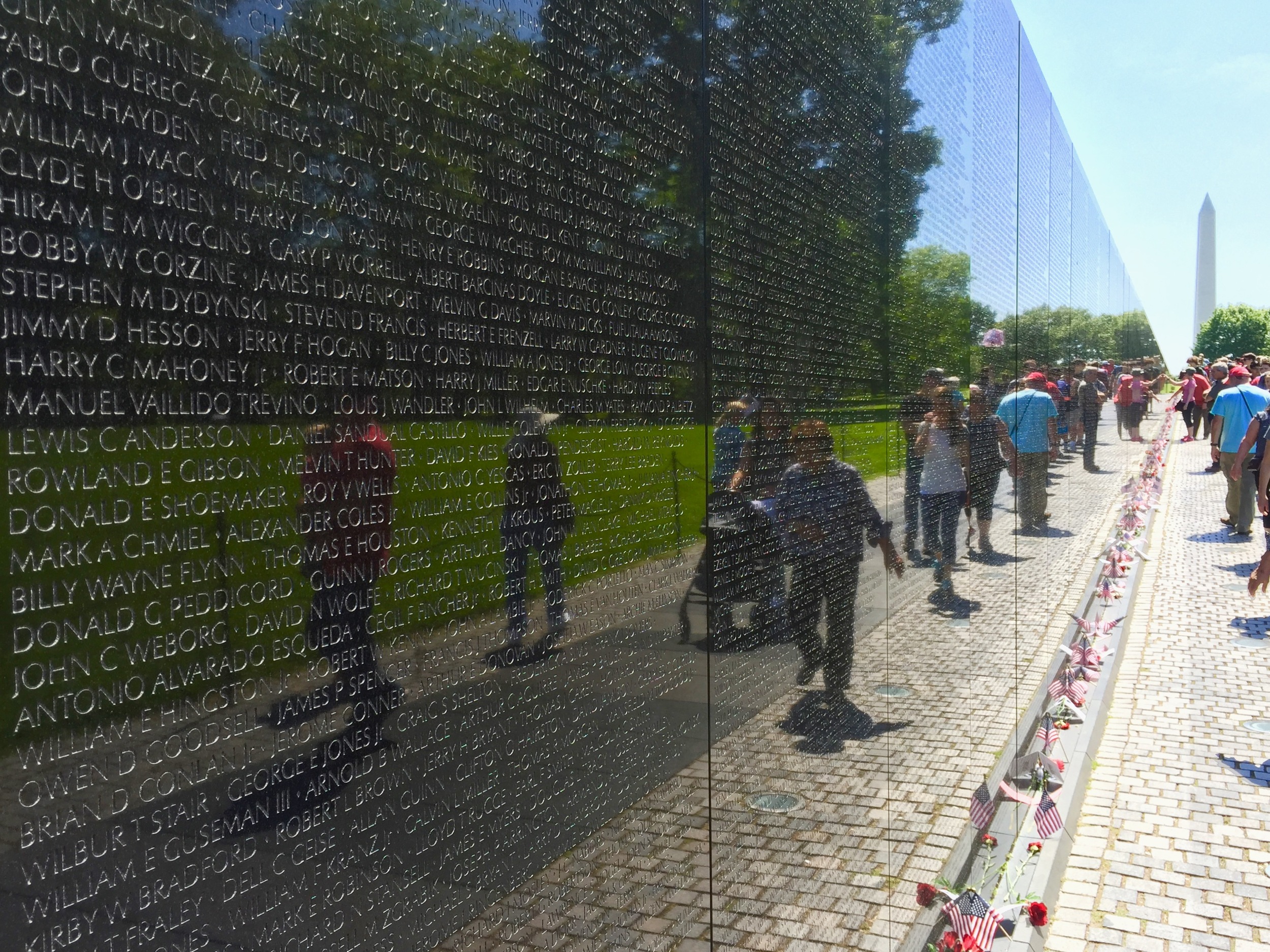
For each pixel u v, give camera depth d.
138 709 1.02
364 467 1.34
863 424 3.74
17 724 0.91
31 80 0.93
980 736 5.24
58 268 0.95
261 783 1.16
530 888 1.69
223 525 1.12
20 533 0.92
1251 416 16.12
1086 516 14.46
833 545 3.37
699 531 2.41
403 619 1.41
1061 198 12.56
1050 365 10.59
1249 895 5.11
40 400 0.93
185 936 1.06
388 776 1.37
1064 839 5.62
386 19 1.39
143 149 1.04
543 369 1.78
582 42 1.94
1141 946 4.65
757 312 2.81
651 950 2.11
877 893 3.52
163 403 1.05
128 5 1.02
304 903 1.22
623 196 2.09
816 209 3.30
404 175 1.43
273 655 1.18
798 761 2.97
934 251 4.86
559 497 1.83
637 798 2.08
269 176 1.19
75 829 0.96
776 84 2.99
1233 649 9.91
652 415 2.19
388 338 1.39
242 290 1.15
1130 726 7.81
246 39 1.16
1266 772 6.79
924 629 4.41
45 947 0.93
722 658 2.52
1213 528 17.08
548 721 1.77
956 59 5.43
